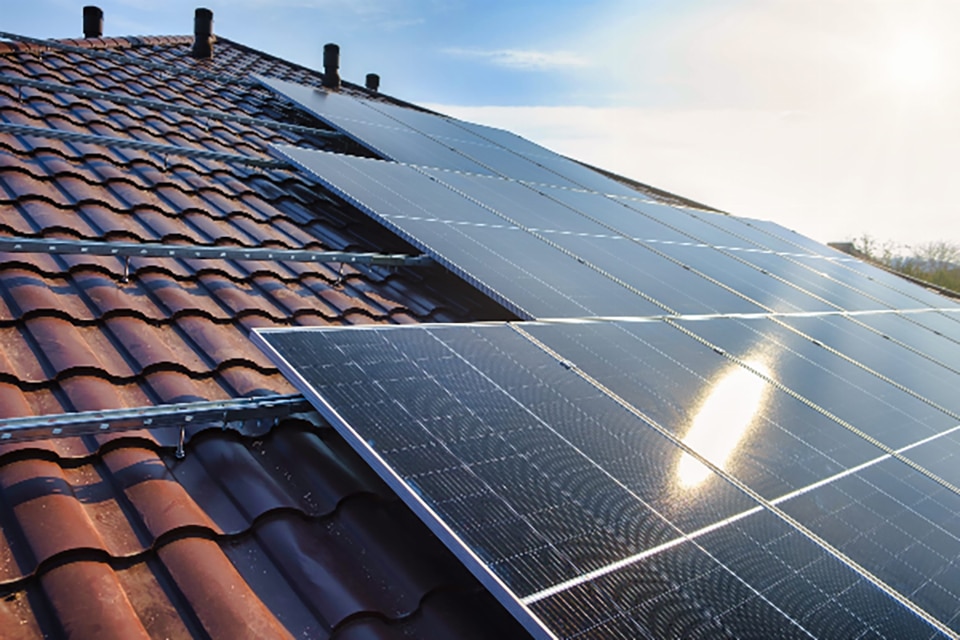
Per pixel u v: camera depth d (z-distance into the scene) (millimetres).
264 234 8062
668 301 7914
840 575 3936
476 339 5297
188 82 13773
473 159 12039
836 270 13375
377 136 11273
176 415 4102
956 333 11430
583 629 3029
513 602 3037
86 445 4219
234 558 3834
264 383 5391
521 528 3494
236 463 4422
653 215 12516
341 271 7473
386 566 4062
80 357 4875
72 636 3059
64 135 8109
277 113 13586
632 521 3816
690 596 3416
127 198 7770
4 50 11734
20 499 3664
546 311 6535
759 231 14633
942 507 5129
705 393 5695
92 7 16953
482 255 7430
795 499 4555
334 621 3576
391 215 7668
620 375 5555
